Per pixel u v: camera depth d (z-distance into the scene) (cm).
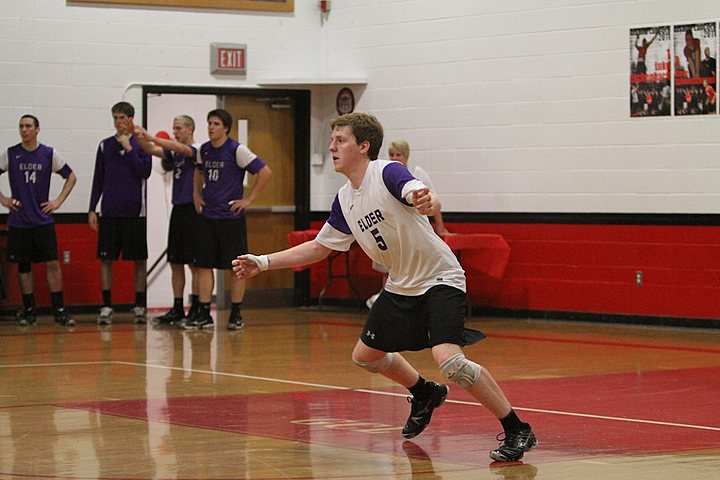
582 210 2116
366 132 885
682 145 1994
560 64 2131
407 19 2341
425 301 891
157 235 2550
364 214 890
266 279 2488
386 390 1277
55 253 2077
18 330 2000
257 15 2436
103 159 2127
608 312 2094
